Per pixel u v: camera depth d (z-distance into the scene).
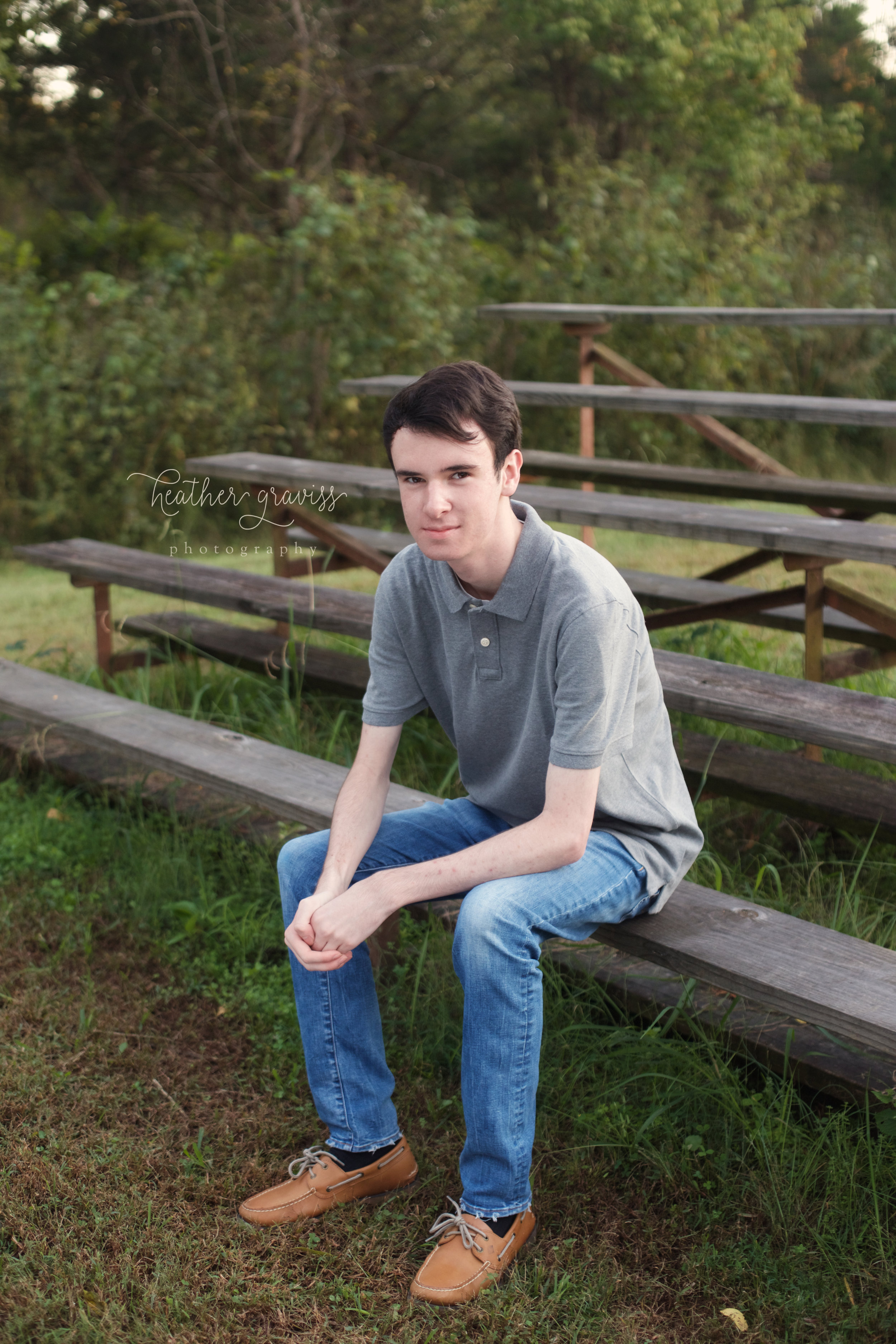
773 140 13.34
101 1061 2.62
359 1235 2.13
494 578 2.07
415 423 1.92
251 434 8.20
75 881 3.42
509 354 9.34
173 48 13.17
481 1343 1.88
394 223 8.48
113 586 6.82
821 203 13.63
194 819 3.60
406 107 14.80
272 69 11.62
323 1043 2.18
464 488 1.95
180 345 7.81
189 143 13.34
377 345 8.34
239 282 8.62
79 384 7.61
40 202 15.23
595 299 9.40
